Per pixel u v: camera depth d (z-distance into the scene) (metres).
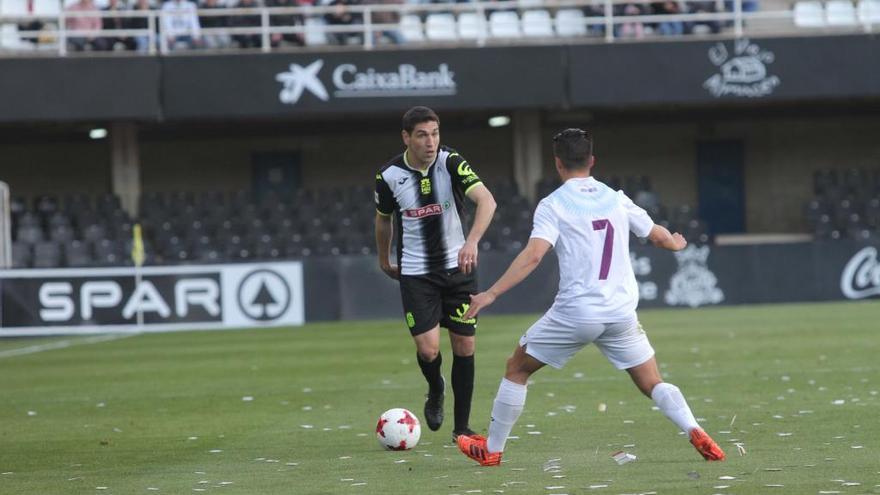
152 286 71.62
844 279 77.12
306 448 26.58
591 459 23.70
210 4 85.50
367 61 82.00
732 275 76.81
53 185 95.19
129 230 83.31
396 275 27.14
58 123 88.19
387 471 22.97
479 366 44.94
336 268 74.00
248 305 72.75
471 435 26.19
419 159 25.19
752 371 40.66
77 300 71.00
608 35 83.12
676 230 84.81
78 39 84.56
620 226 21.53
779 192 98.06
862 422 28.05
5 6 87.62
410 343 57.00
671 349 49.59
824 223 87.25
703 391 35.47
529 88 82.38
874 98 84.56
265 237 82.62
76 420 33.44
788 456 23.27
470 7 83.00
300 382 41.84
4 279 70.44
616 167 98.12
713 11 87.88
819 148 97.94
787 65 82.69
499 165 97.75
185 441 28.47
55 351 60.00
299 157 97.12
